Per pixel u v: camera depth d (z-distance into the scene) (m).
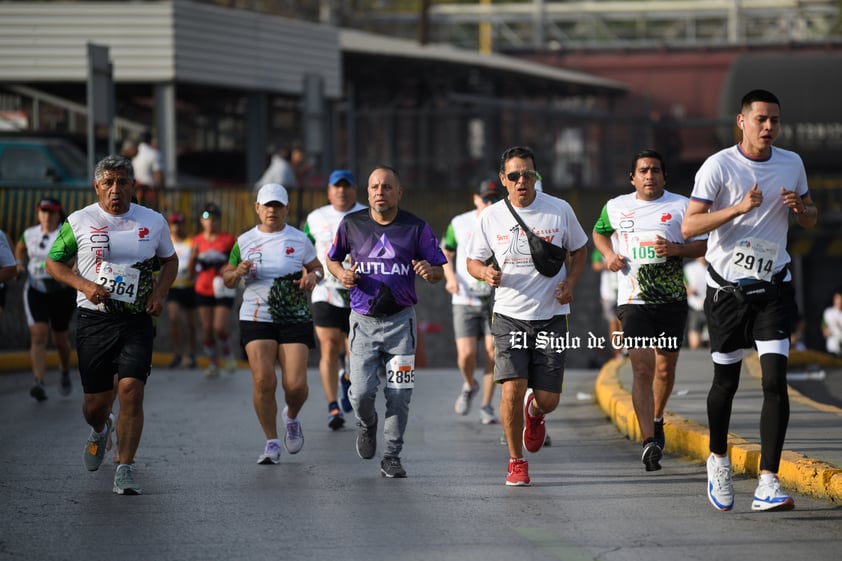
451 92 114.75
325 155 97.62
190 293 56.59
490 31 165.25
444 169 106.12
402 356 28.50
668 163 118.50
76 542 22.30
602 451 32.56
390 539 22.20
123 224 26.91
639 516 24.02
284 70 92.44
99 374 27.12
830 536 22.02
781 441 23.61
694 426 31.80
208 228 51.94
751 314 23.72
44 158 72.31
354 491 26.92
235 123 90.19
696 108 143.00
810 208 23.84
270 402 30.55
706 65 143.00
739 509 24.48
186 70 83.50
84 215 26.84
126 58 82.69
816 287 94.12
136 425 26.73
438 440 34.53
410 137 106.12
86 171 73.00
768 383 23.50
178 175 83.44
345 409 40.06
